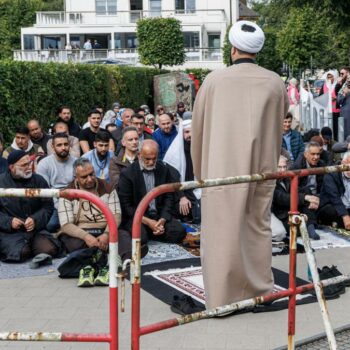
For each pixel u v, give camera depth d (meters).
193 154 5.39
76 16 53.97
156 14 54.16
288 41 34.16
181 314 5.40
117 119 15.49
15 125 14.35
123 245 6.82
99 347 4.75
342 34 23.27
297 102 19.11
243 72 5.16
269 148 5.17
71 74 17.77
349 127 12.98
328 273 6.04
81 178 6.91
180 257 7.33
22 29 54.03
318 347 4.51
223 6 54.53
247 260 5.19
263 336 4.90
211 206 5.11
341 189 8.55
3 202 7.23
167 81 25.98
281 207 7.88
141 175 7.60
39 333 3.50
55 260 7.18
